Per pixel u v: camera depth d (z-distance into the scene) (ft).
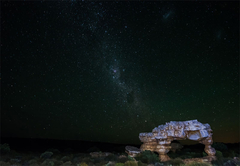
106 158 72.13
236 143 133.90
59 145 149.48
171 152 95.71
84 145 154.92
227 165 57.67
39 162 60.75
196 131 68.85
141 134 81.30
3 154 72.38
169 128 71.05
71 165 58.85
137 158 68.69
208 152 68.13
